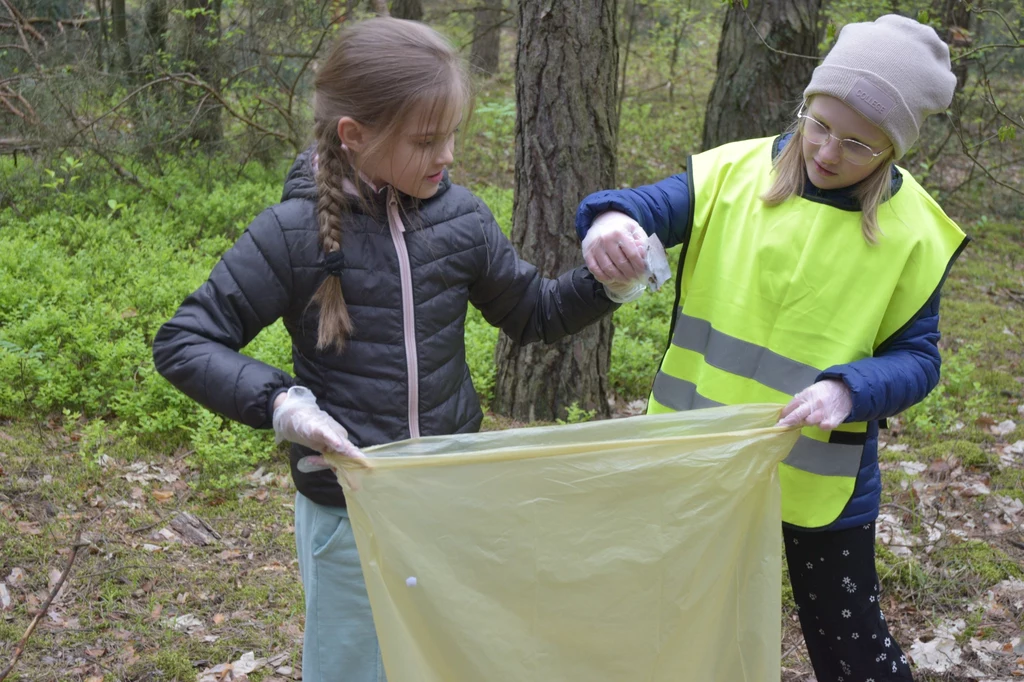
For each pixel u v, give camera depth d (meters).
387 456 1.80
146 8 9.66
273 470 4.32
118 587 3.32
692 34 14.08
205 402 1.82
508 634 1.86
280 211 1.93
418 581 1.81
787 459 2.16
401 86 1.81
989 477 4.45
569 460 1.84
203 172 9.53
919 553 3.69
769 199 2.10
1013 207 10.14
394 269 1.96
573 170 4.68
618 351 5.62
